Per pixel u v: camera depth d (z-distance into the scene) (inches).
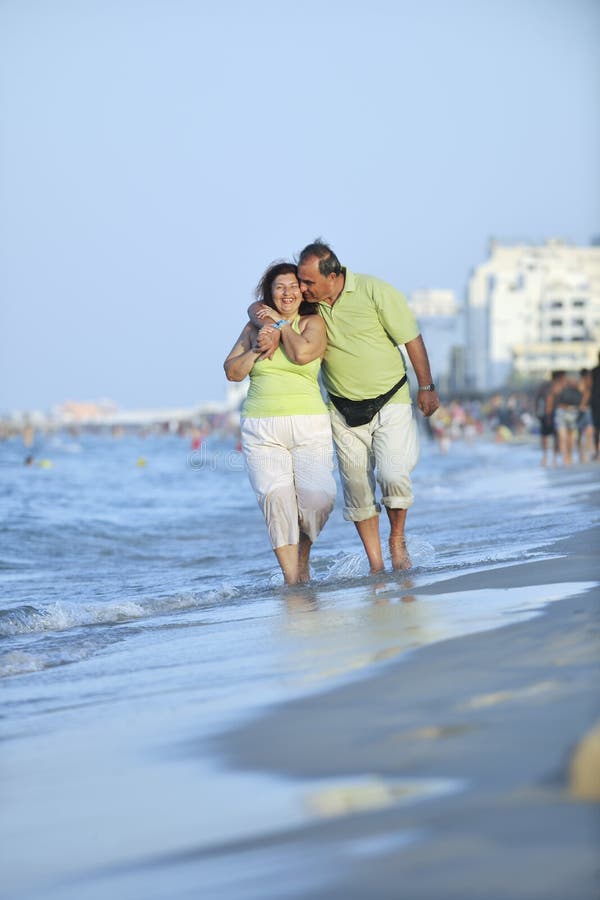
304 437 608.4
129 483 2635.3
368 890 166.4
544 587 458.6
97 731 297.9
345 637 393.4
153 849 198.4
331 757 239.0
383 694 291.4
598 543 624.1
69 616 553.6
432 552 696.4
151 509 1632.6
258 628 452.4
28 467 4288.9
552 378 2303.2
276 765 238.8
